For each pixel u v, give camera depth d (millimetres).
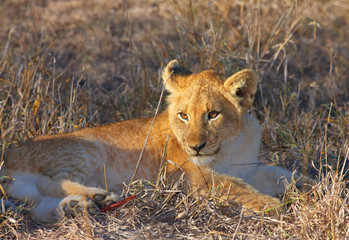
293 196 7809
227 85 8250
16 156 8453
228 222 7234
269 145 10531
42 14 19391
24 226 7207
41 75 11422
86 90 12172
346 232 6555
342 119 10477
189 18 15477
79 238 6617
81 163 8359
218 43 13266
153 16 18859
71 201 7348
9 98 11312
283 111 11922
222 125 8234
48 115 10617
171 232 6930
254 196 7902
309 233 6688
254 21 14453
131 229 7066
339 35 16891
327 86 13648
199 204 7746
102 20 18719
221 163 8555
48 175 8219
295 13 14484
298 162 9711
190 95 8281
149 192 8258
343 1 18172
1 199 7844
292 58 15172
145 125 9000
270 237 6680
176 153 8602
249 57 12867
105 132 8844
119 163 8750
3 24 17953
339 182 7098
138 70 13352
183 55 13508
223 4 16344
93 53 16062
